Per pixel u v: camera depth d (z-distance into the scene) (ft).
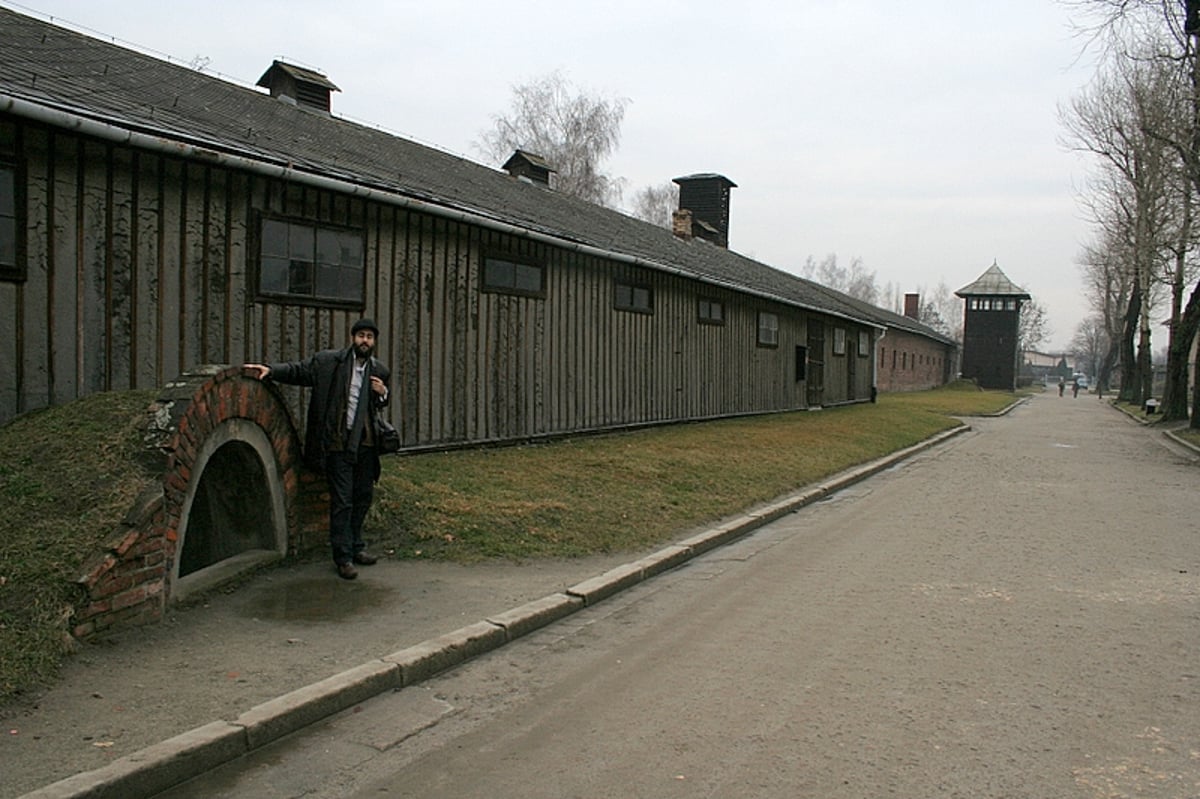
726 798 12.14
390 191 34.09
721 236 112.16
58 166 24.99
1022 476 50.90
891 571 26.25
